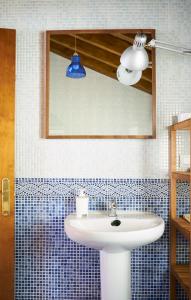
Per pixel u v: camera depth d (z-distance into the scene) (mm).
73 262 2152
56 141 2160
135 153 2154
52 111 2145
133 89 2145
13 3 2184
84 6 2176
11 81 2072
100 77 2150
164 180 2152
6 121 2062
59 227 2154
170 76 2168
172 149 2080
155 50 2160
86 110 2146
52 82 2152
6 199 2057
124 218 1931
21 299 2154
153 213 2123
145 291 2141
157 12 2178
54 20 2180
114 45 2164
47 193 2156
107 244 1621
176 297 2133
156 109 2160
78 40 2168
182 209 2146
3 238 2051
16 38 2180
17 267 2154
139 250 2150
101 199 2148
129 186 2152
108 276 1805
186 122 1742
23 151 2162
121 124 2141
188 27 2180
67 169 2160
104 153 2156
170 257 2111
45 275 2152
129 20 2174
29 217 2154
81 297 2150
